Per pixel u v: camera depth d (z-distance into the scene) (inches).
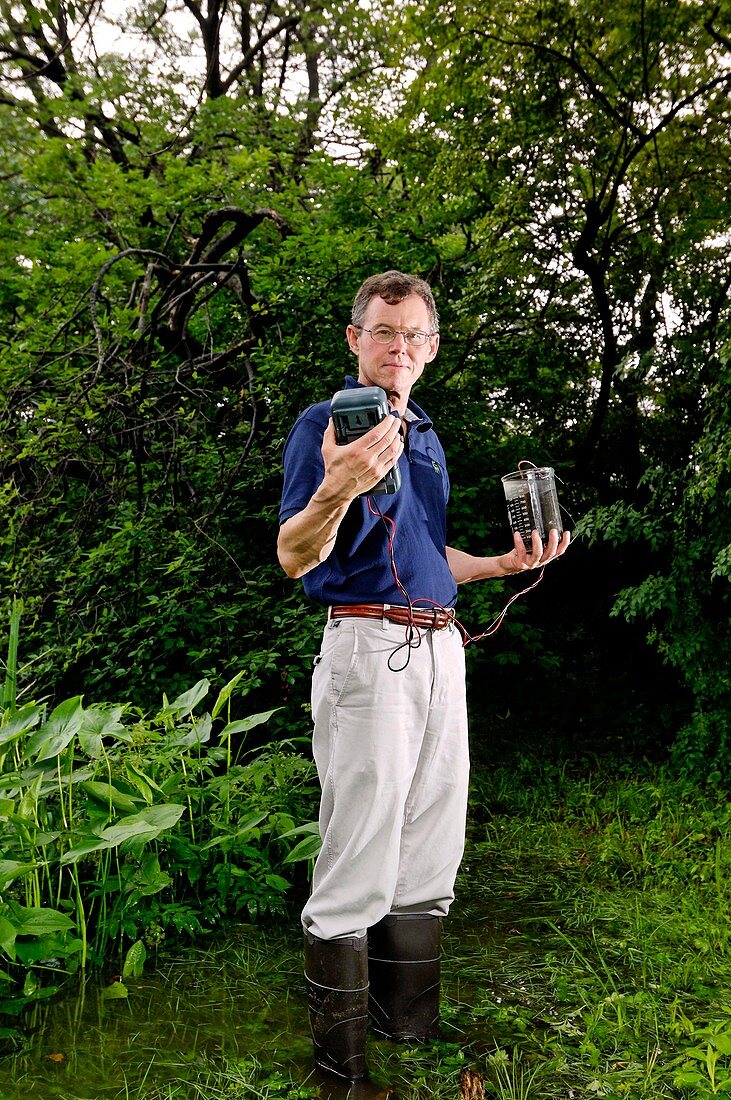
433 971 85.4
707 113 209.9
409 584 78.1
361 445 65.4
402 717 76.9
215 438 199.6
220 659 167.6
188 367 201.6
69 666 173.8
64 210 283.9
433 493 83.7
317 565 77.9
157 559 178.2
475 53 223.3
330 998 77.4
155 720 123.6
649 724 213.9
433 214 237.0
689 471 175.8
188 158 275.7
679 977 97.8
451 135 233.9
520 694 234.4
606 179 212.8
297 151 311.7
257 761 130.0
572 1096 77.5
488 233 227.6
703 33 200.7
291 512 75.8
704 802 160.9
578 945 107.7
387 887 77.2
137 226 268.7
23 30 338.6
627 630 240.5
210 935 109.5
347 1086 77.4
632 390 214.5
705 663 177.9
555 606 249.1
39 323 204.1
